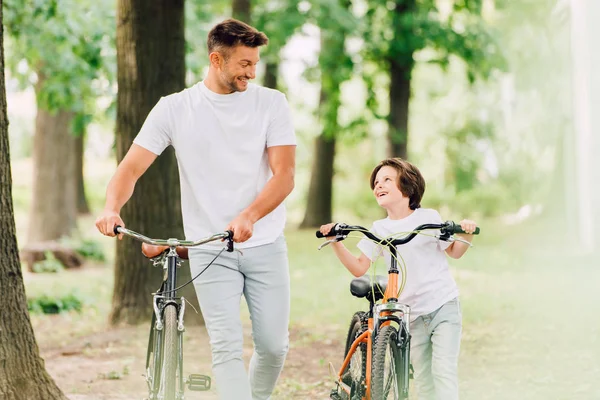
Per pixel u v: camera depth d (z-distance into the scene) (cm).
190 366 834
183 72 1015
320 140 2720
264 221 492
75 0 1494
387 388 464
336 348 938
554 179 2752
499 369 813
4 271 555
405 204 521
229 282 484
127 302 1041
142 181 1004
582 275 1542
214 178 484
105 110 1705
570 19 2222
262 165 495
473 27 2130
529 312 1143
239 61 470
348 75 2125
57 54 1595
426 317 506
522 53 2830
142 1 991
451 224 482
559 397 702
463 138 3706
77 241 1986
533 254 1925
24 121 3684
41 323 1163
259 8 2039
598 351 877
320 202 2720
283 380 768
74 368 830
